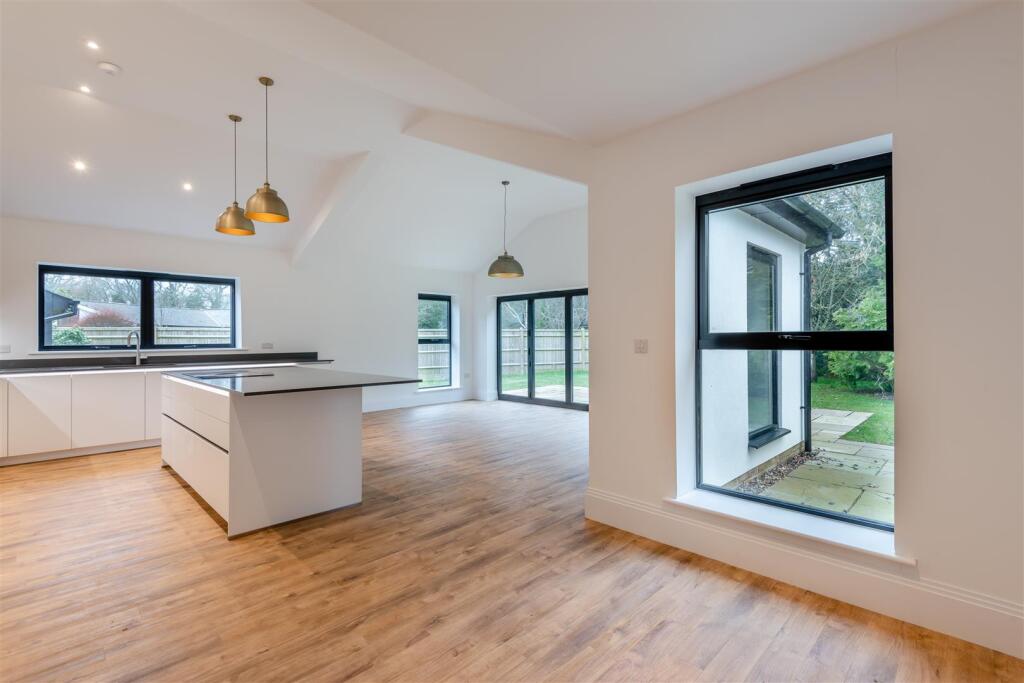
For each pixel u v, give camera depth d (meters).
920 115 1.88
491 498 3.48
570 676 1.64
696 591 2.19
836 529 2.23
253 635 1.86
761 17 1.74
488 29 1.82
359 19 1.77
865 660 1.72
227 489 2.80
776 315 2.55
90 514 3.14
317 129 4.30
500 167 5.39
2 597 2.13
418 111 3.97
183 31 2.86
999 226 1.73
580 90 2.32
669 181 2.66
